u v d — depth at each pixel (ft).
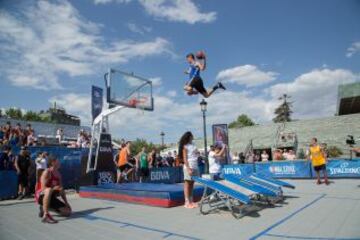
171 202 27.37
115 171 44.75
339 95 102.32
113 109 44.86
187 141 26.78
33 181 40.96
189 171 26.32
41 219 23.63
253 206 26.58
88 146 52.60
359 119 103.81
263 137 114.32
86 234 18.76
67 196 38.19
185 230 18.98
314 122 111.34
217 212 24.26
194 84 25.75
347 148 91.50
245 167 62.03
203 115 60.44
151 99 51.62
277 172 58.80
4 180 37.19
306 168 56.08
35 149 43.04
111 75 45.29
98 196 34.68
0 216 25.21
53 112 173.37
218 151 36.09
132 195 30.48
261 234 17.48
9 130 46.68
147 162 50.98
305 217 21.57
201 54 25.95
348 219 20.42
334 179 51.67
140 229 19.58
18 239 18.11
